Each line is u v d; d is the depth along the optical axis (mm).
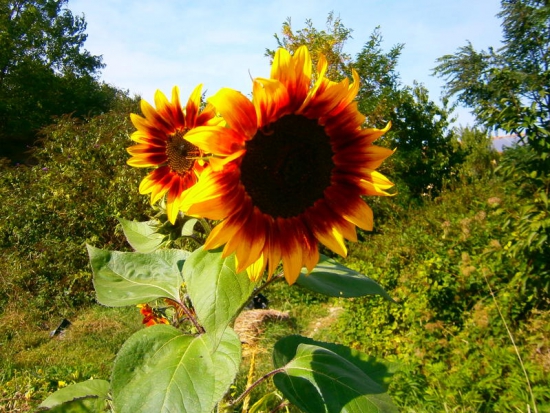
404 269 6352
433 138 12758
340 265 1761
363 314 5805
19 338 6602
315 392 1471
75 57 27797
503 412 3686
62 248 8602
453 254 5809
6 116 24281
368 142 1471
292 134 1384
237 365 1360
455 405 3877
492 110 5172
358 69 12648
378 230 10008
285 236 1430
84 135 10219
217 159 1271
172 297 1700
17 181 10656
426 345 4797
